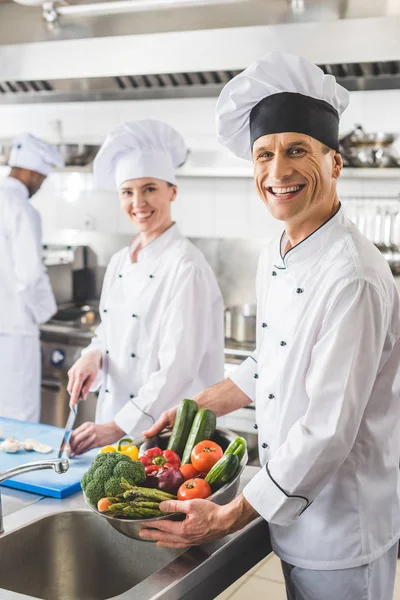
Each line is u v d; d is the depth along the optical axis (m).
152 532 1.30
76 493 1.66
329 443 1.31
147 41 3.00
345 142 3.19
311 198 1.43
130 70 3.07
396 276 3.38
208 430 1.54
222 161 3.55
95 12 2.88
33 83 3.63
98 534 1.52
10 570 1.44
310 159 1.41
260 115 1.43
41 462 1.32
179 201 3.96
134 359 2.34
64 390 3.51
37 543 1.49
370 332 1.34
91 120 4.08
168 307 2.23
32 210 3.49
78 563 1.53
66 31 3.19
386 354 1.45
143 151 2.30
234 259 3.77
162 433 1.66
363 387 1.34
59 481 1.68
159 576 1.25
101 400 2.46
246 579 2.22
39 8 3.26
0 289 3.40
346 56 2.70
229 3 2.87
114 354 2.39
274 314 1.52
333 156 1.51
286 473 1.32
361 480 1.44
